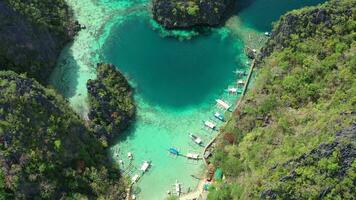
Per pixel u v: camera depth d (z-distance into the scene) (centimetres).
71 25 15838
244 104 12388
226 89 14075
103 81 13688
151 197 11875
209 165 12244
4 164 10888
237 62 14800
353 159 8994
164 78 14488
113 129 12975
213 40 15438
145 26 15938
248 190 10125
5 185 10819
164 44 15412
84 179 11600
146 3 16725
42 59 14238
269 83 12294
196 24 15725
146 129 13275
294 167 9606
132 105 13650
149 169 12406
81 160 11781
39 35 14400
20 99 11338
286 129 10956
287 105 11631
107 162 12475
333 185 9050
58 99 12681
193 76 14512
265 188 9681
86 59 15038
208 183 11931
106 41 15575
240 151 11512
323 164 9175
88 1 16900
